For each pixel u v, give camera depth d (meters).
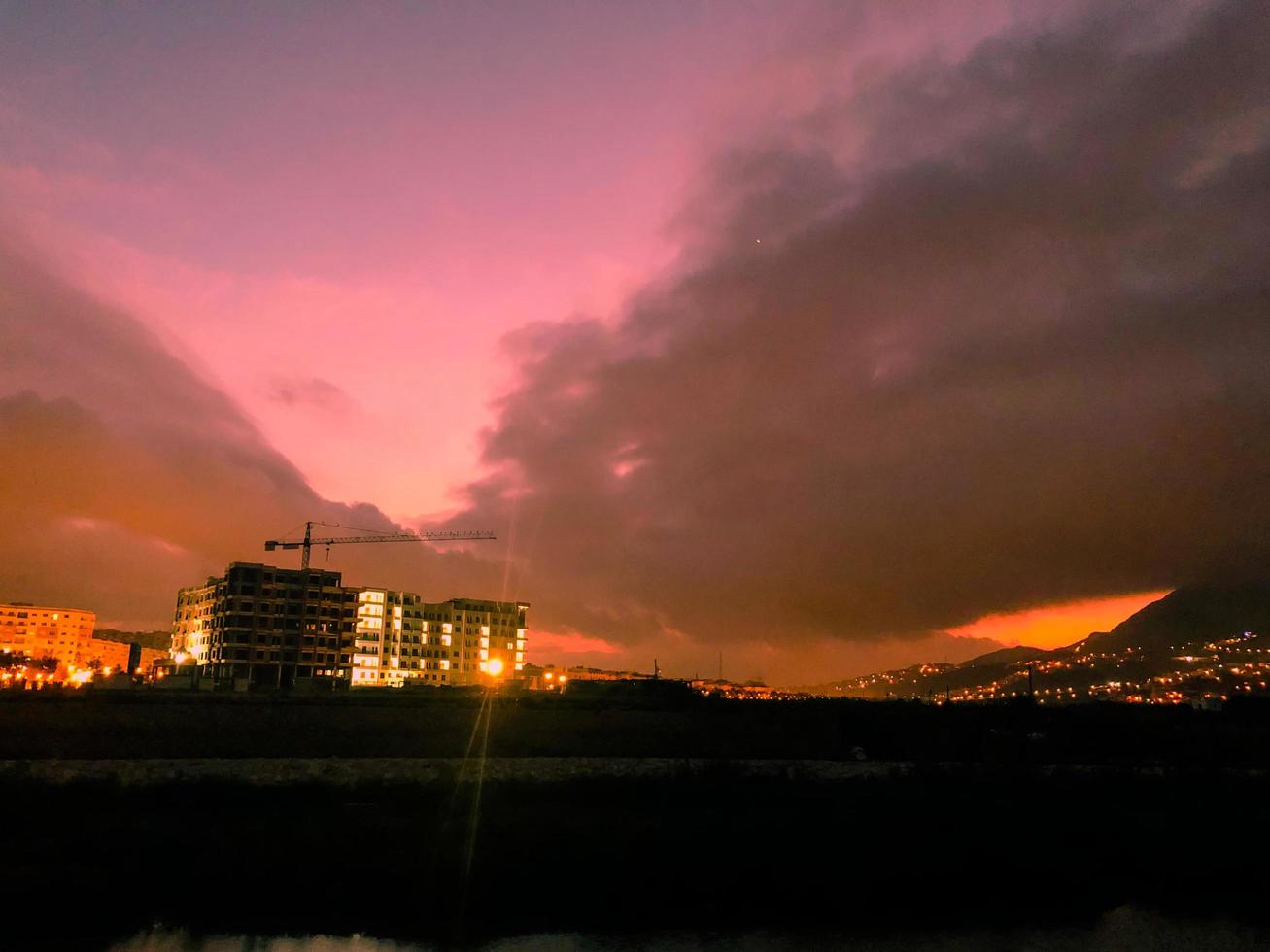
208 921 45.69
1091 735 99.62
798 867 56.56
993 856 60.28
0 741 68.75
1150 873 59.56
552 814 65.88
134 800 63.88
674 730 89.56
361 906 48.28
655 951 44.25
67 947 42.03
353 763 72.19
